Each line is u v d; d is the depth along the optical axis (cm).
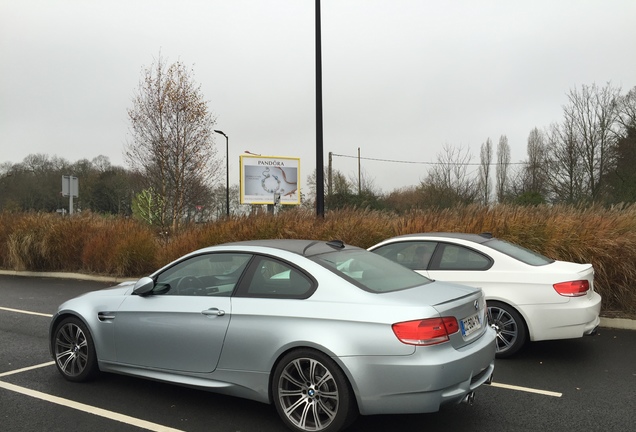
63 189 1761
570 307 575
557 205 1085
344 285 403
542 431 410
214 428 417
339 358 373
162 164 1928
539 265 617
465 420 432
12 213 1800
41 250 1530
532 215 1005
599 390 506
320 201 1234
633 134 2875
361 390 368
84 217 1625
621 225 896
